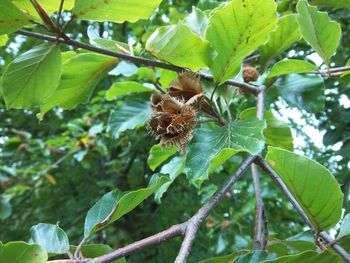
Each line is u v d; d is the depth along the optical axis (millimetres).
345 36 438
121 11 172
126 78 536
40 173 693
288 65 237
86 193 836
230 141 175
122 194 175
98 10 170
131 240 773
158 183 157
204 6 330
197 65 190
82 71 220
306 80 270
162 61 202
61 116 935
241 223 620
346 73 230
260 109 218
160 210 800
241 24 170
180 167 205
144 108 323
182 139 185
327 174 148
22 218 836
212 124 272
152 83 315
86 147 670
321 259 146
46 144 733
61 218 835
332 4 280
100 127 635
